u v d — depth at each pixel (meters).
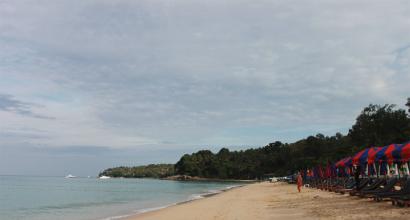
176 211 28.31
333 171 45.19
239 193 54.62
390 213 16.53
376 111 81.62
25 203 45.75
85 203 45.66
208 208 29.00
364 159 26.00
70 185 120.81
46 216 30.55
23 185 115.06
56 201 49.56
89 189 90.75
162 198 55.47
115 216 28.52
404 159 21.06
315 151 118.62
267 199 35.78
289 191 49.34
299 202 27.97
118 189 92.56
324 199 28.36
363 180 31.81
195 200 45.88
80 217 28.86
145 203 44.84
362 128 82.12
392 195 21.11
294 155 141.12
